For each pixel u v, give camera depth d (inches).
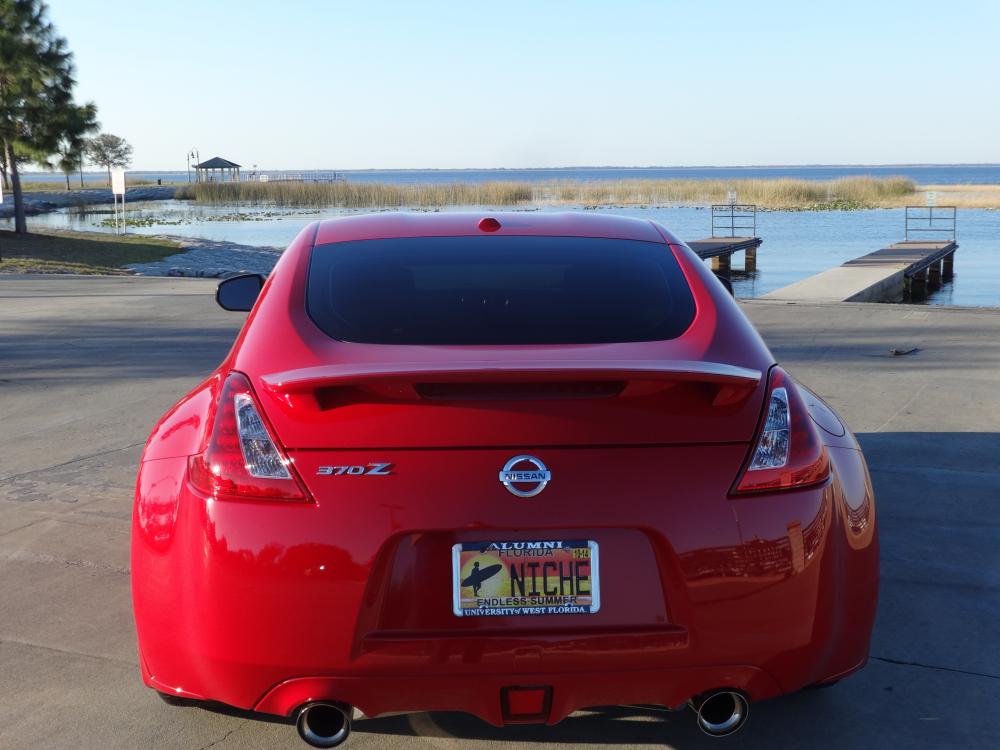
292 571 73.0
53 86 1141.7
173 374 273.0
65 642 111.0
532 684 74.0
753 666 76.2
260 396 77.8
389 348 83.1
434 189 2632.9
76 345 323.9
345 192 2672.2
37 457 189.3
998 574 129.0
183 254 1029.2
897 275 647.8
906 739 91.2
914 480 168.2
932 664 105.7
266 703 76.0
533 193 2785.4
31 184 5487.2
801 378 254.2
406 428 73.9
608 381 74.7
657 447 75.1
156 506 81.4
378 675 73.4
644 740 91.0
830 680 82.7
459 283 95.3
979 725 93.6
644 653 73.9
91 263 898.7
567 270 98.8
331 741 77.4
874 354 289.7
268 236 1505.9
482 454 73.7
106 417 223.1
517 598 73.8
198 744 90.2
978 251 1146.7
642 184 2972.4
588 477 73.9
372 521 73.0
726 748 89.7
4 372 277.6
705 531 74.5
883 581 127.1
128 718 94.8
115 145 4911.4
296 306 90.5
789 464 77.3
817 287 542.3
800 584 76.5
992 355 285.6
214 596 74.5
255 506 74.2
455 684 74.0
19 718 94.7
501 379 73.2
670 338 86.4
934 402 225.8
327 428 74.4
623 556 74.4
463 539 73.7
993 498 158.7
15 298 474.9
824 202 2522.1
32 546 141.3
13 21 1109.7
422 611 73.8
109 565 134.3
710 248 910.4
